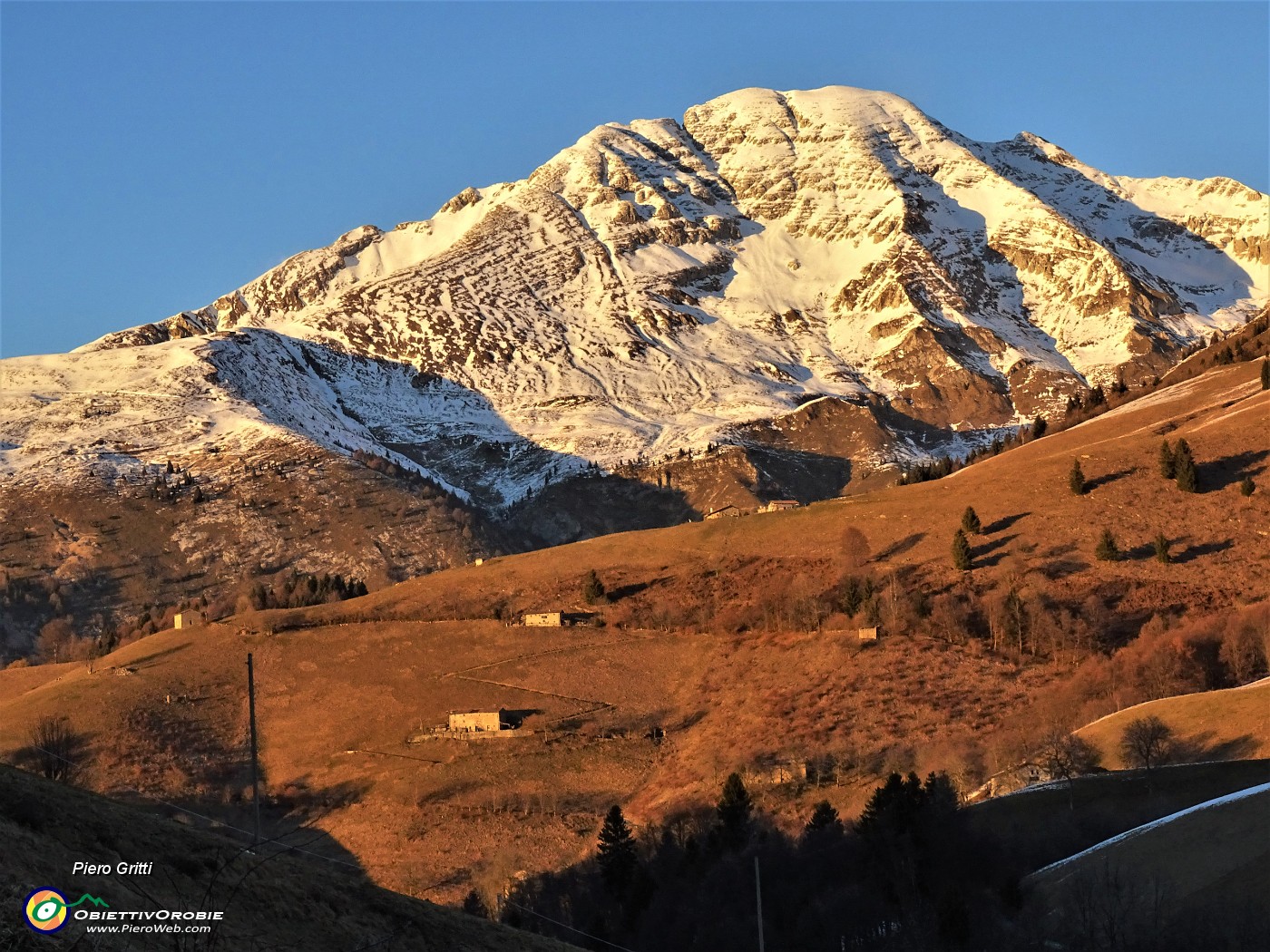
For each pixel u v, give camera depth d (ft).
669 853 466.29
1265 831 333.21
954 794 442.91
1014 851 377.91
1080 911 319.06
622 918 417.49
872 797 463.01
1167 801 393.91
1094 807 401.29
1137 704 527.81
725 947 371.35
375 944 211.20
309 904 215.72
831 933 355.56
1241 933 297.74
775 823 500.33
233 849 220.64
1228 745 446.19
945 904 330.95
